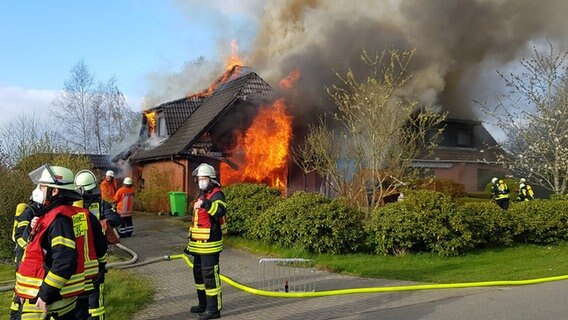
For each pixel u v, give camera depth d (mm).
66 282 3529
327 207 9844
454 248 9703
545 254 10211
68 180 3744
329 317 5809
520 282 7480
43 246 3600
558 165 15094
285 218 10078
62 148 15078
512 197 19625
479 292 6957
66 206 3729
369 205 13180
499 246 10891
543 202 11750
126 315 5930
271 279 8055
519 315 5707
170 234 13219
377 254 9883
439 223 9734
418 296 6773
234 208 11625
